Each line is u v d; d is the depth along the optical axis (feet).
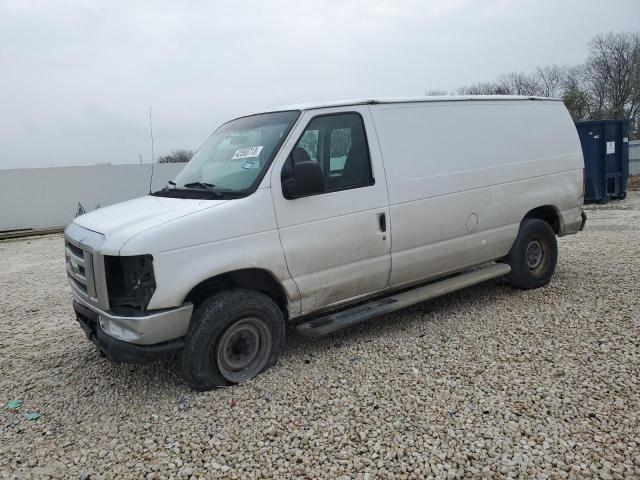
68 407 13.32
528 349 14.82
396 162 15.92
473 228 17.85
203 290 13.83
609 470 9.48
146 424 12.07
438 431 11.02
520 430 10.86
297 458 10.44
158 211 13.41
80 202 67.41
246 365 13.85
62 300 24.66
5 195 62.90
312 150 14.51
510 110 19.35
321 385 13.39
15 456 11.21
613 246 28.17
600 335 15.44
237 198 13.37
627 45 145.48
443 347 15.38
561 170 20.75
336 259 14.75
